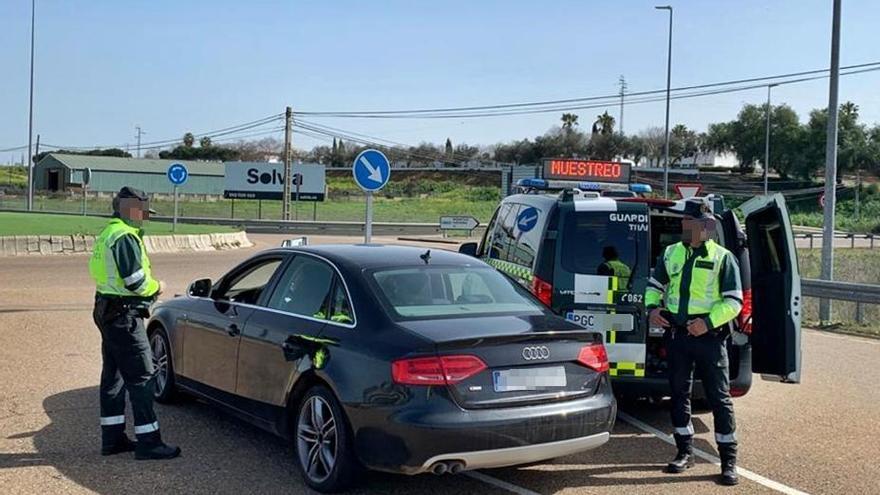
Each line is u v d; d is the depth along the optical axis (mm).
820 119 88312
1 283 15703
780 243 6645
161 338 7223
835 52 14820
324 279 5711
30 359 8906
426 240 35406
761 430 7012
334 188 95750
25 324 11109
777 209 6578
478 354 4844
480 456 4742
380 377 4828
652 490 5410
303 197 60250
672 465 5793
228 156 118500
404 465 4715
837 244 41125
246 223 42281
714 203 7066
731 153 101500
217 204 66750
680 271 5820
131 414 6988
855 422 7293
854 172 88312
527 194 7895
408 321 5090
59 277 16906
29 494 4953
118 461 5648
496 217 8750
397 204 70062
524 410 4883
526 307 5680
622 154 98125
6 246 21625
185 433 6375
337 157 115312
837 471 5895
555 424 4961
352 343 5094
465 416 4715
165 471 5465
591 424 5133
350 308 5324
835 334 13148
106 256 5590
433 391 4711
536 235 7031
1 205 53562
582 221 6809
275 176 60094
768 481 5648
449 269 5852
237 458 5785
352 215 57250
